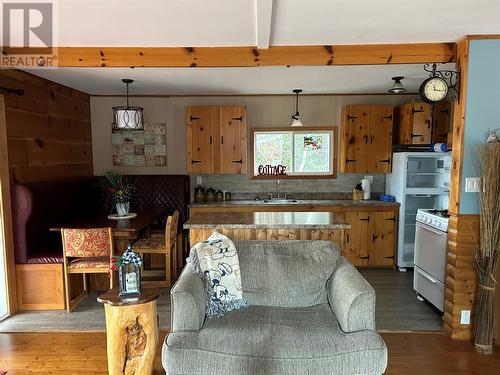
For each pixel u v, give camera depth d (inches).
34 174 143.1
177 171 201.0
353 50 109.3
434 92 109.9
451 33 99.9
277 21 89.4
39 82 146.3
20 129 133.6
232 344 74.0
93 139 197.9
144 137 199.2
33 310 132.7
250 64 109.5
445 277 116.3
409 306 135.9
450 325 112.3
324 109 197.9
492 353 103.0
